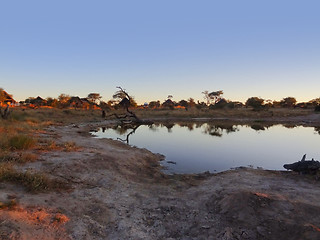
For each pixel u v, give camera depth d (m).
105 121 30.28
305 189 6.47
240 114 43.50
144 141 16.84
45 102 61.12
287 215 4.61
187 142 16.55
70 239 3.77
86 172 7.45
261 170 9.15
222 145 15.43
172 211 5.38
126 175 7.97
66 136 14.88
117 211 5.22
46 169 7.00
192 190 6.82
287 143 16.22
